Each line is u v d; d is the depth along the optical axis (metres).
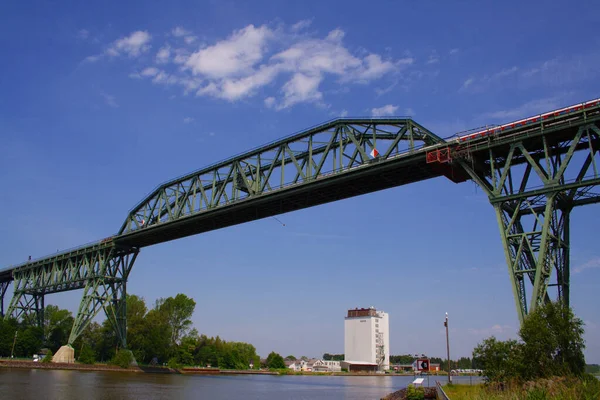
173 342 142.12
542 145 45.53
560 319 36.88
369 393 81.88
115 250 99.38
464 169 49.56
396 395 62.00
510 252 41.97
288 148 68.06
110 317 105.19
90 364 104.69
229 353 178.38
